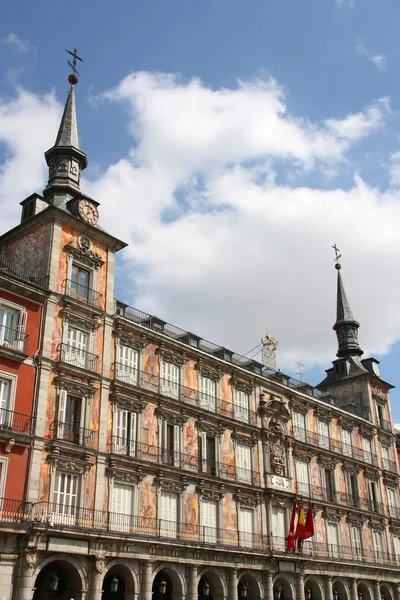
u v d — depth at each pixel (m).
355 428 72.12
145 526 44.62
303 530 54.66
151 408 48.62
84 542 39.62
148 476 46.31
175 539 44.91
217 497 51.31
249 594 51.84
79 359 44.38
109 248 49.78
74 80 57.88
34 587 37.47
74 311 45.16
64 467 40.66
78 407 43.56
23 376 40.56
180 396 51.53
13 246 48.41
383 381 79.12
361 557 64.44
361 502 67.88
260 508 55.03
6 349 39.66
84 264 47.22
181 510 47.78
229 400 56.53
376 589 65.12
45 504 38.88
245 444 56.22
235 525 52.03
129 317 51.38
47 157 53.94
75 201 48.84
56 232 45.94
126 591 42.38
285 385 65.56
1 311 41.28
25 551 36.34
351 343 81.94
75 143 54.25
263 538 54.00
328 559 58.25
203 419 52.69
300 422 64.31
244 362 61.75
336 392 79.00
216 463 52.59
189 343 55.69
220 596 48.31
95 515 41.47
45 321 42.88
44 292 43.28
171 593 46.25
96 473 42.62
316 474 63.41
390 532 70.62
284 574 54.19
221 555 48.66
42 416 40.53
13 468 38.06
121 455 44.31
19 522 36.28
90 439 43.00
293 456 61.09
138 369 48.84
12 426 38.81
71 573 39.72
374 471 71.94
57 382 42.16
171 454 48.97
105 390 45.31
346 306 84.50
